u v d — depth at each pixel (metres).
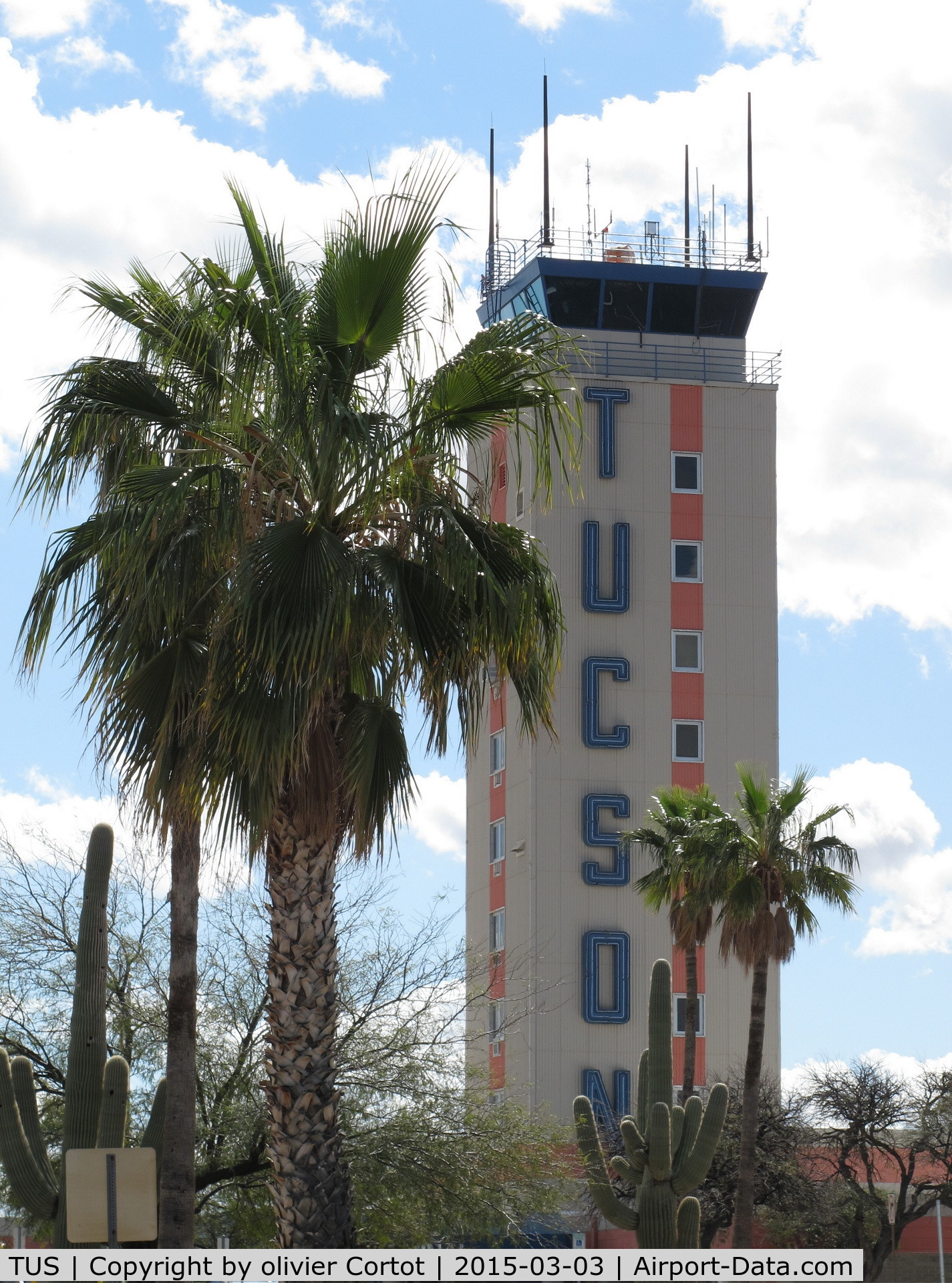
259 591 18.44
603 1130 73.50
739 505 93.31
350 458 18.92
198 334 20.19
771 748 91.19
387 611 19.20
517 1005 84.88
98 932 23.22
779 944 54.06
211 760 19.36
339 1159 19.95
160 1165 23.97
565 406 20.48
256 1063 34.62
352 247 19.44
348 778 19.52
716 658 91.62
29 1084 22.91
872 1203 69.56
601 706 90.06
